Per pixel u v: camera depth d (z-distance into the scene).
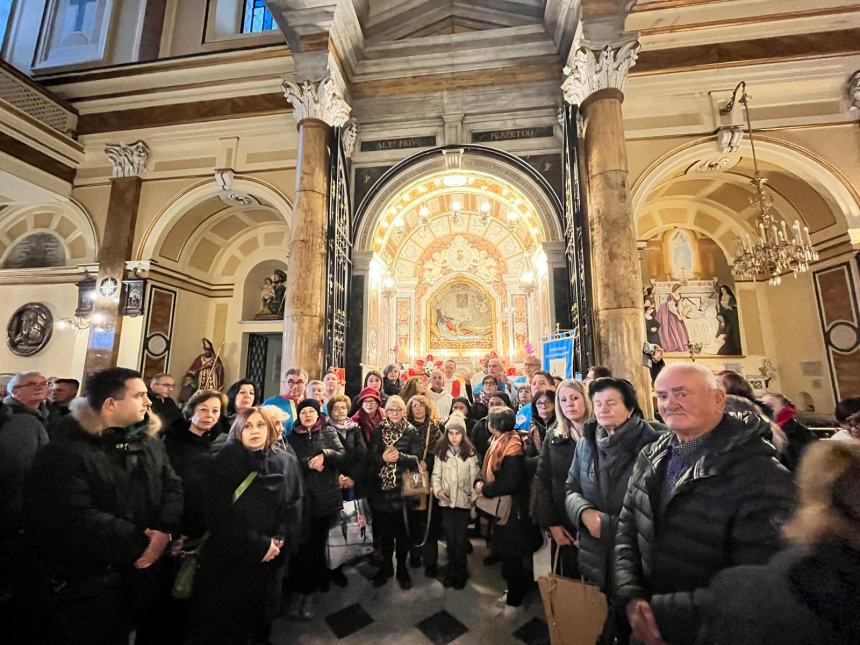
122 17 9.28
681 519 1.38
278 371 11.18
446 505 3.24
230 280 9.90
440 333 11.01
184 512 2.40
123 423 1.95
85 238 8.20
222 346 9.61
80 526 1.67
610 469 2.04
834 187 6.34
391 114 7.55
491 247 11.25
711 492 1.34
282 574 2.61
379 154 7.50
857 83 6.23
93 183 8.33
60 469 1.70
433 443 3.59
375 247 7.72
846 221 6.36
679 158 6.61
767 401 2.65
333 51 6.62
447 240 11.38
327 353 6.07
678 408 1.50
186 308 8.95
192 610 2.13
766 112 6.54
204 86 8.08
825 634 0.78
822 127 6.41
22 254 9.25
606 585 1.90
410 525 3.53
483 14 7.55
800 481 0.98
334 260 6.30
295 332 5.75
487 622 2.73
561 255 6.74
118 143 8.26
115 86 8.41
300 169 6.24
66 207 8.39
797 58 6.45
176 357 8.59
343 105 6.68
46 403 4.13
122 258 7.87
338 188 6.59
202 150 8.09
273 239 9.96
